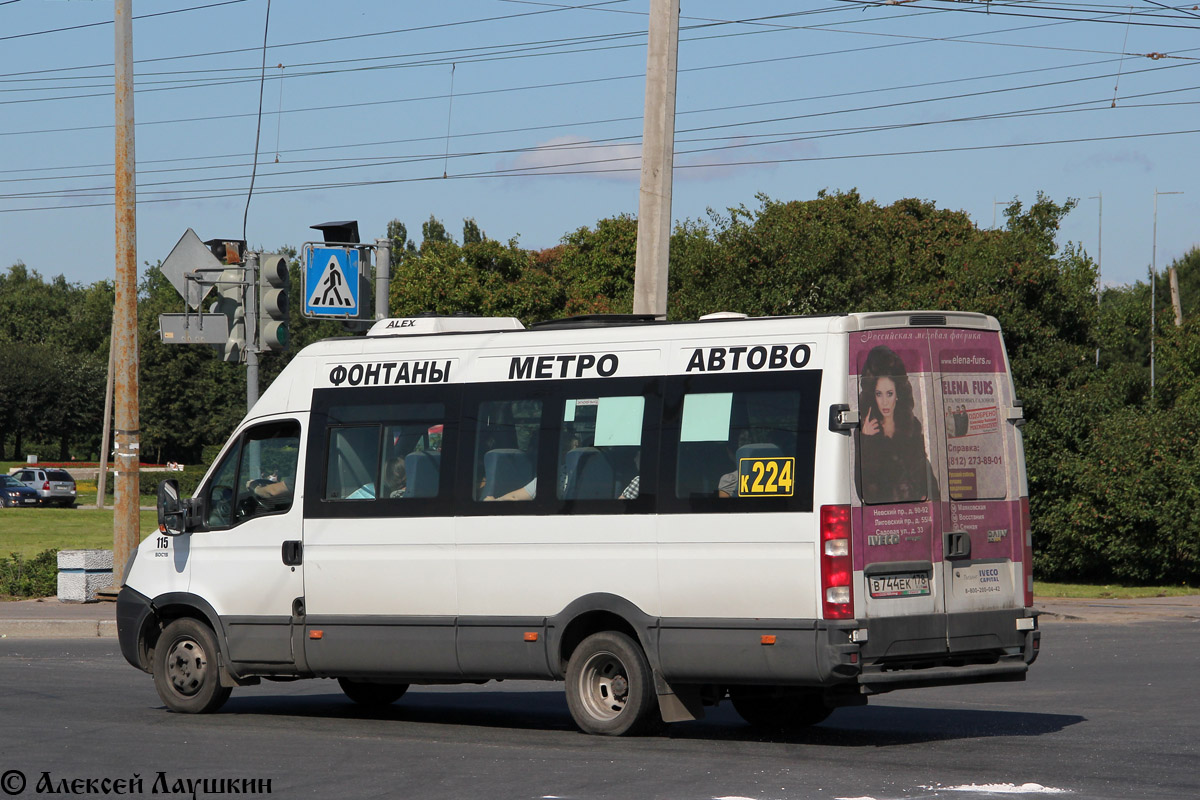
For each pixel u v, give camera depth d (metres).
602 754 15.10
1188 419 45.12
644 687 16.08
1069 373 48.44
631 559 16.09
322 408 18.58
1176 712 18.64
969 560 15.97
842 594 14.88
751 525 15.38
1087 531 45.06
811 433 15.21
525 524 16.83
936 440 15.89
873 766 14.20
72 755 15.25
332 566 18.11
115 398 32.19
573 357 16.97
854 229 61.09
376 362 18.38
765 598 15.25
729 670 15.42
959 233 75.25
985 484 16.27
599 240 91.25
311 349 18.92
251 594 18.70
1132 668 24.28
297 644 18.31
